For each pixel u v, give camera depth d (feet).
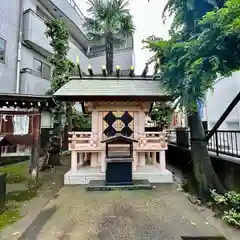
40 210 10.95
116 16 31.89
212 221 9.45
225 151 15.39
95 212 10.37
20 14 29.01
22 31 29.48
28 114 16.40
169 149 27.58
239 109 20.33
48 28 28.12
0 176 10.77
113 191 13.84
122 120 18.65
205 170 13.71
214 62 9.12
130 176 14.75
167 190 14.17
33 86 30.53
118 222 9.26
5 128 16.96
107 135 18.26
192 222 9.30
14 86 27.86
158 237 7.96
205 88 11.18
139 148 17.13
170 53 13.16
